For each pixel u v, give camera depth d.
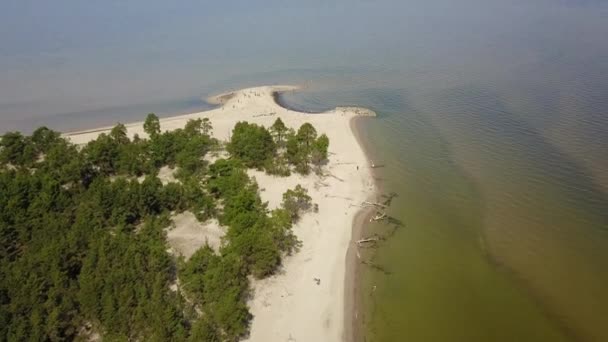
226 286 58.94
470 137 111.31
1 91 153.62
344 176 95.88
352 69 170.75
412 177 95.25
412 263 70.69
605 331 57.69
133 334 54.06
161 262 63.03
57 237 66.31
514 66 161.25
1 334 50.81
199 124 111.25
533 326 58.78
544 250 72.25
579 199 83.94
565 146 102.50
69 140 111.62
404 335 57.97
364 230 78.56
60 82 162.00
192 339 51.16
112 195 76.50
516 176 92.94
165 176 95.00
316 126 121.06
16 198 73.56
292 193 79.88
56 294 56.09
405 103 135.88
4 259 62.50
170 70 175.00
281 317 60.16
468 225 79.12
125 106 140.25
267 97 143.38
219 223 78.44
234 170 88.69
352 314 61.03
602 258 69.81
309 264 70.00
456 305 62.56
